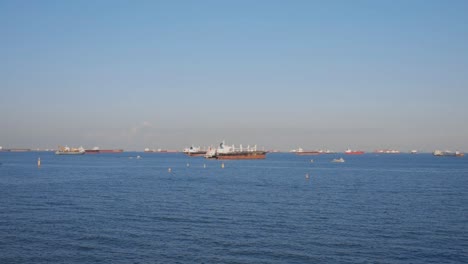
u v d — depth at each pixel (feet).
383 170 599.57
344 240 141.38
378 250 129.49
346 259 120.67
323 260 119.85
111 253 125.29
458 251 128.47
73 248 129.90
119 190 289.12
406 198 251.39
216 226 163.02
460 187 326.24
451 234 150.41
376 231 155.12
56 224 164.04
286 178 422.00
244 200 237.66
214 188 309.42
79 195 256.93
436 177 448.24
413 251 128.47
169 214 188.75
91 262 116.78
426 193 280.51
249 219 177.88
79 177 413.18
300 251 128.36
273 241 139.95
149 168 613.52
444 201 237.66
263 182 369.50
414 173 524.93
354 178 428.15
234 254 125.08
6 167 595.06
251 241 139.74
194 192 279.28
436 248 131.85
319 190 298.15
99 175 446.60
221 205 217.15
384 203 227.81
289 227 161.79
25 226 159.84
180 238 143.13
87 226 160.97
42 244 134.10
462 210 203.41
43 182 349.41
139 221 171.83
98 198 242.78
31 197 244.83
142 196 253.65
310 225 165.68
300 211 199.00
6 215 183.11
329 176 458.50
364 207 212.43
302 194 270.87
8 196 248.93
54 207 206.69
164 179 397.80
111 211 195.83
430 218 181.47
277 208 207.92
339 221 174.09
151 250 128.57
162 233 150.20
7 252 125.18
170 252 126.62
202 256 123.03
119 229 156.04
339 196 260.62
